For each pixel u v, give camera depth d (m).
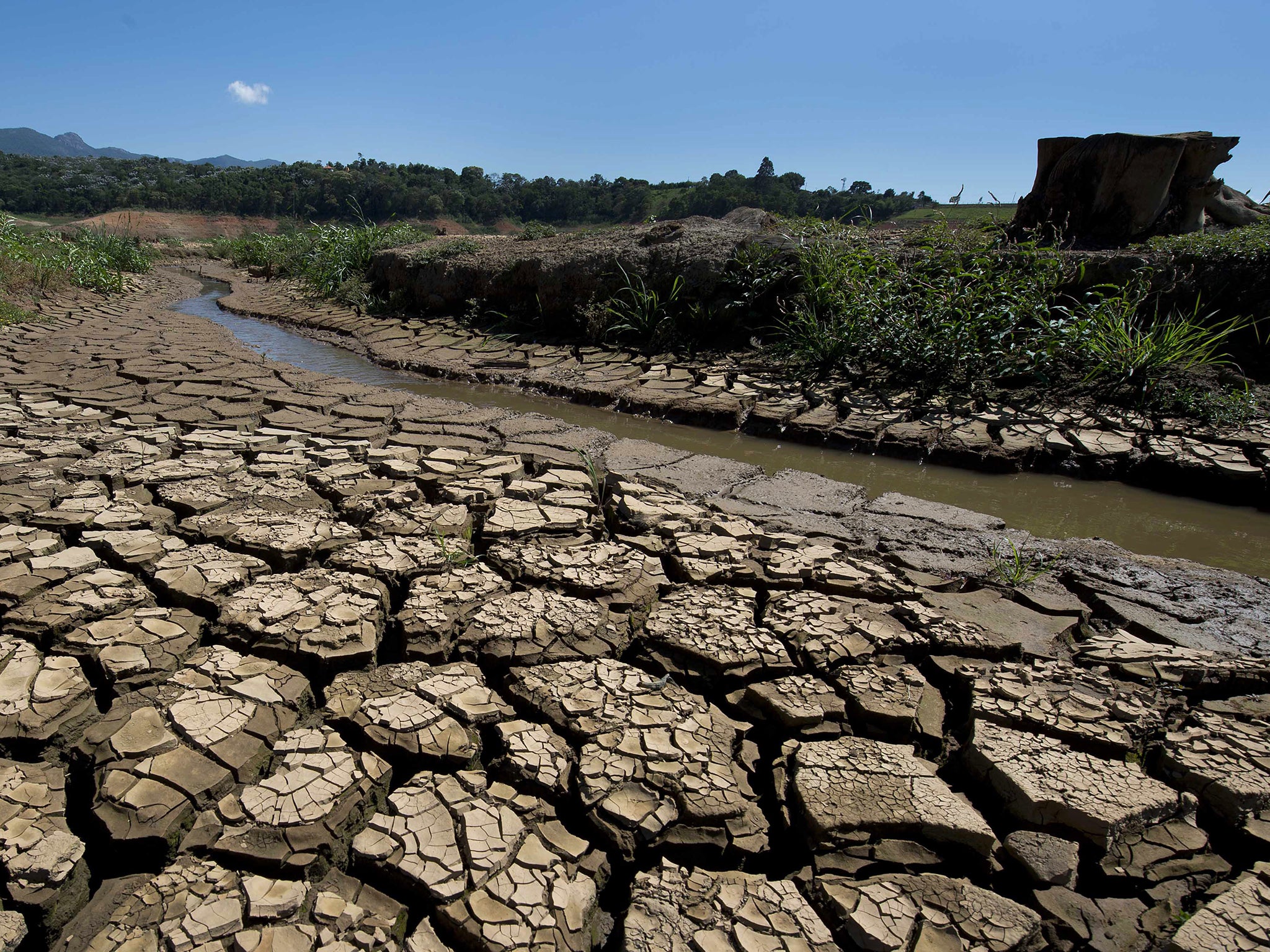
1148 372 5.76
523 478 4.02
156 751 2.04
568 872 1.81
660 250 8.28
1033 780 2.02
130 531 3.21
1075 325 6.07
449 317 9.62
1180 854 1.91
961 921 1.72
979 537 3.59
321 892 1.75
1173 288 6.38
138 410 5.14
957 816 1.92
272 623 2.57
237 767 2.01
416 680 2.36
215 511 3.44
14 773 2.00
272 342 8.98
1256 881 1.80
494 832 1.88
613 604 2.81
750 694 2.37
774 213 9.98
